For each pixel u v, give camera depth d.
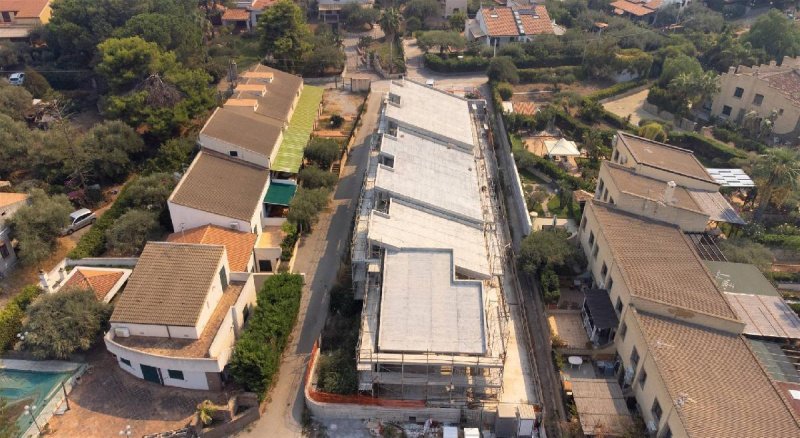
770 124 95.06
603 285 61.25
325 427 52.56
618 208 66.12
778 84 97.75
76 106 112.31
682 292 53.94
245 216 69.06
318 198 76.25
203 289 56.16
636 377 50.81
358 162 93.31
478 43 131.12
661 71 122.56
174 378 54.31
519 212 80.12
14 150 84.12
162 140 93.38
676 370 46.44
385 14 130.88
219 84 121.06
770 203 80.31
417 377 51.44
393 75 123.06
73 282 62.38
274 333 55.62
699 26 142.25
